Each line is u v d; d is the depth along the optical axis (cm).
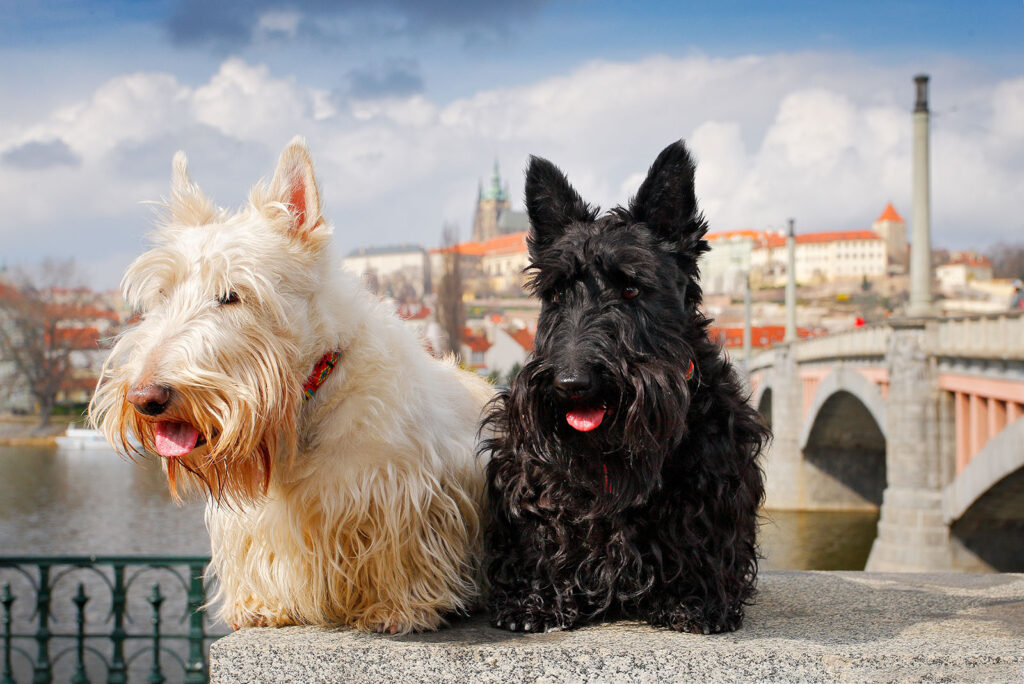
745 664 115
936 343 991
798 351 1603
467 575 127
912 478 983
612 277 116
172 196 123
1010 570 926
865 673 115
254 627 126
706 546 120
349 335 121
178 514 1216
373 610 123
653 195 123
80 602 262
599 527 119
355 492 119
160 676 259
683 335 120
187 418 111
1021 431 709
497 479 123
